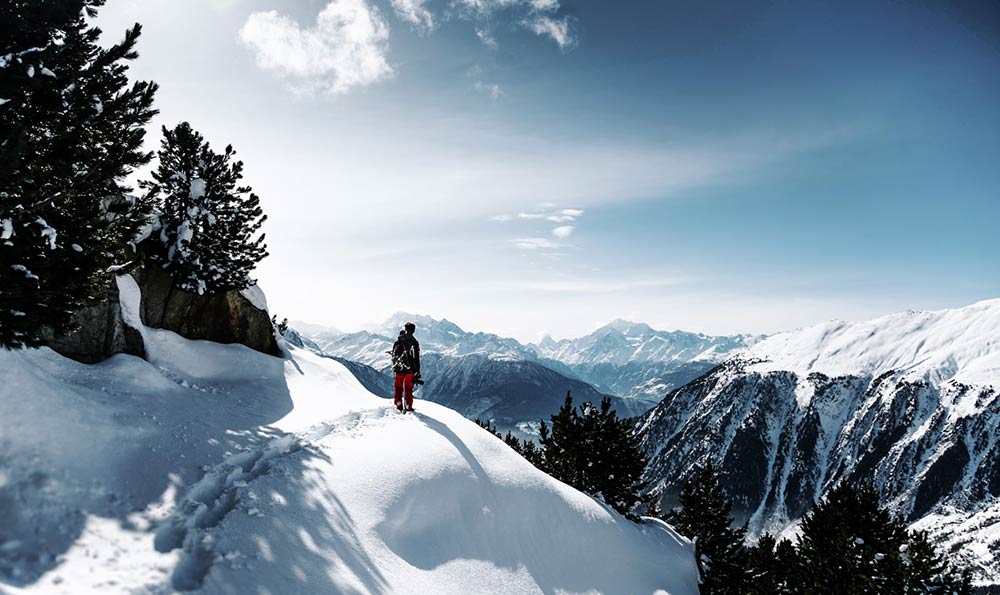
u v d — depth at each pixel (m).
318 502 8.95
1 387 7.99
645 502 24.06
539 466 25.30
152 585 5.80
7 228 7.77
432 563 9.55
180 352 17.16
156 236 17.92
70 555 5.93
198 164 19.09
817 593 23.56
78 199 9.28
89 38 9.36
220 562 6.60
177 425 10.69
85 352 13.54
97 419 9.05
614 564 14.45
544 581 11.76
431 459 11.84
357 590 7.50
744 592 26.34
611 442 23.92
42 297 8.59
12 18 8.15
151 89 9.84
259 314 21.75
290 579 6.96
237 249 19.59
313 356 24.45
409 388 15.34
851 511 27.48
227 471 9.42
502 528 12.04
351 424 13.48
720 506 30.22
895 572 22.83
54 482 7.12
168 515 7.43
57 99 8.39
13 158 7.22
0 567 5.35
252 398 15.95
